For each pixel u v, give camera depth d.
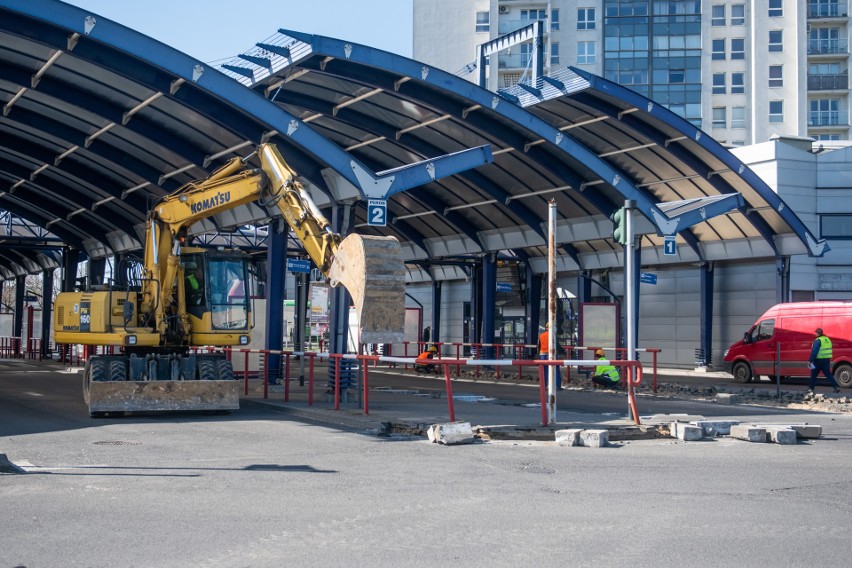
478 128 25.67
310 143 19.75
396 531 7.73
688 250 36.25
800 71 71.00
